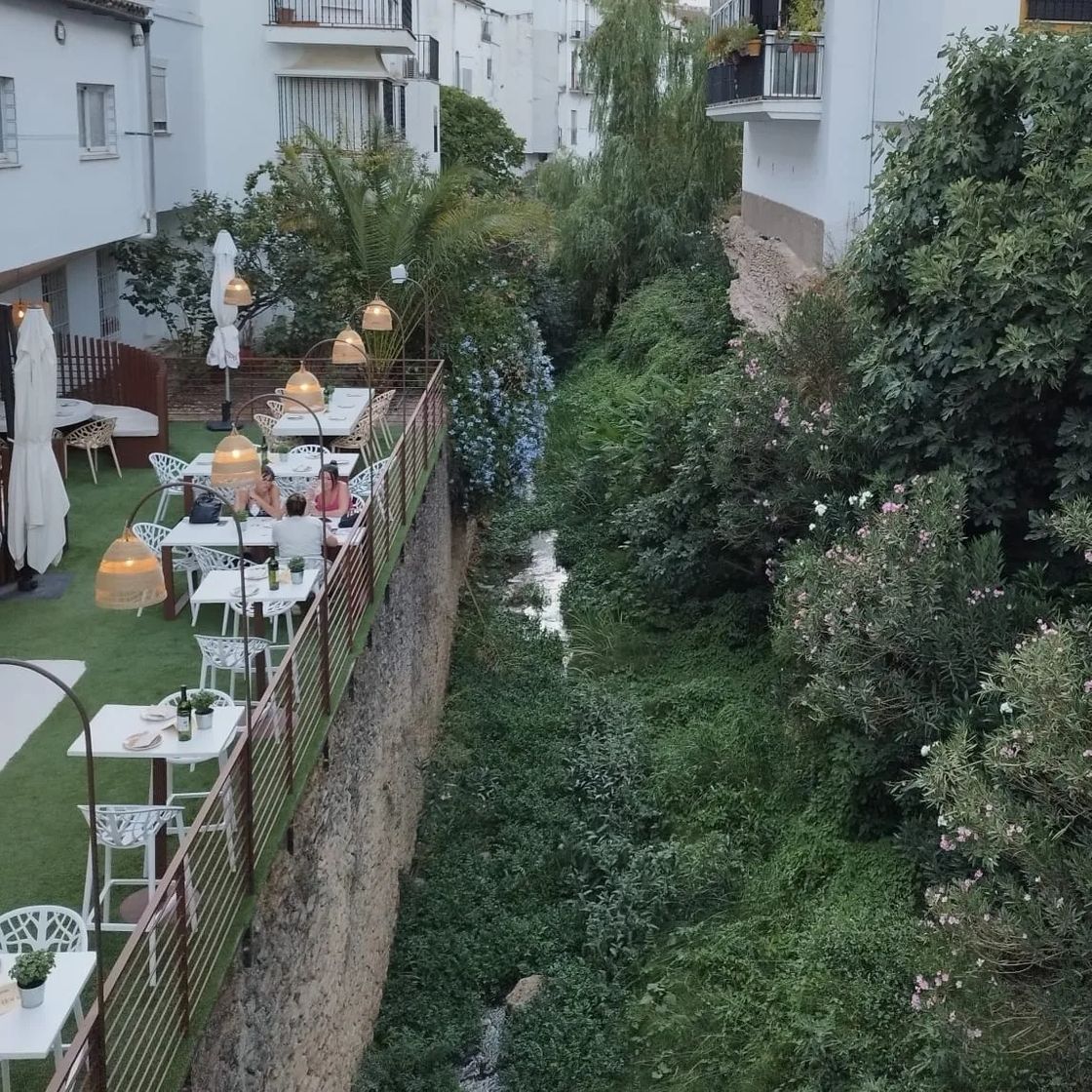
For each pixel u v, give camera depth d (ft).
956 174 42.32
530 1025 36.83
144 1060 19.40
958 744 30.17
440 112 125.49
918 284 40.70
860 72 66.39
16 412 41.42
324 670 31.32
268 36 84.23
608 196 110.01
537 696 55.98
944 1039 29.30
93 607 41.83
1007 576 41.65
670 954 39.45
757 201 92.58
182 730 26.78
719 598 60.59
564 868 43.88
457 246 71.51
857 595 37.45
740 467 53.93
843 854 41.14
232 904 23.81
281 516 44.24
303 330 71.41
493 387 70.49
